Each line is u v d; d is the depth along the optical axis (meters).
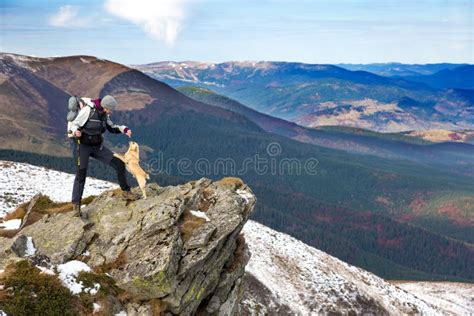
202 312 13.69
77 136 12.22
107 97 12.72
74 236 12.16
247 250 15.71
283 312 40.81
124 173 13.66
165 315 11.57
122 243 11.99
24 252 11.61
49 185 45.38
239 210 13.80
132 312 10.93
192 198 13.83
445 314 69.44
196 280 12.36
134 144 13.63
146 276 10.93
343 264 64.56
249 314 37.72
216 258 13.17
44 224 13.00
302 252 56.59
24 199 37.84
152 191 14.58
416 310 61.34
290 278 47.94
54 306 9.92
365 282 61.31
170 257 11.25
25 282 9.95
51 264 11.27
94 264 11.59
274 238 57.28
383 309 52.22
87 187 49.25
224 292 14.40
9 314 9.30
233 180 15.74
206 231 12.59
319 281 50.06
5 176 44.28
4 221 15.12
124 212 13.03
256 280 42.72
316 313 43.94
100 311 10.48
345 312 46.97
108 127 13.34
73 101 12.46
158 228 12.10
